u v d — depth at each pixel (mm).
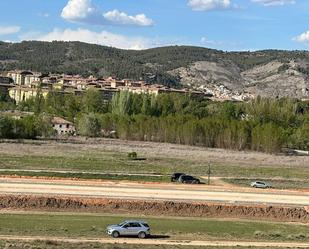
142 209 68250
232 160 141750
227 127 181500
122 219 63562
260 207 71062
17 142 155375
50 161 114625
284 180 107875
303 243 56812
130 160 126938
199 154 150375
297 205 73750
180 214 68312
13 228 55906
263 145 175000
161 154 144500
